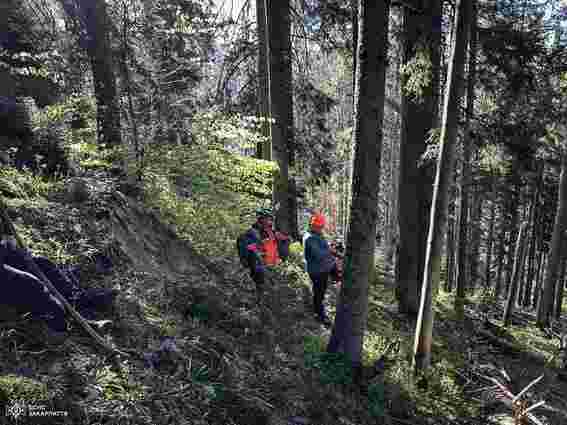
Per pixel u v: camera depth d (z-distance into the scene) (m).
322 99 13.43
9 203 4.71
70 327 3.77
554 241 18.47
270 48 10.27
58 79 8.80
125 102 8.76
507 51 10.17
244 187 9.49
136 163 7.61
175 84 9.51
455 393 7.33
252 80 13.40
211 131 8.07
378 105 5.75
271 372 4.98
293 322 6.83
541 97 13.29
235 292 6.55
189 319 5.03
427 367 7.21
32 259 3.81
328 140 13.81
